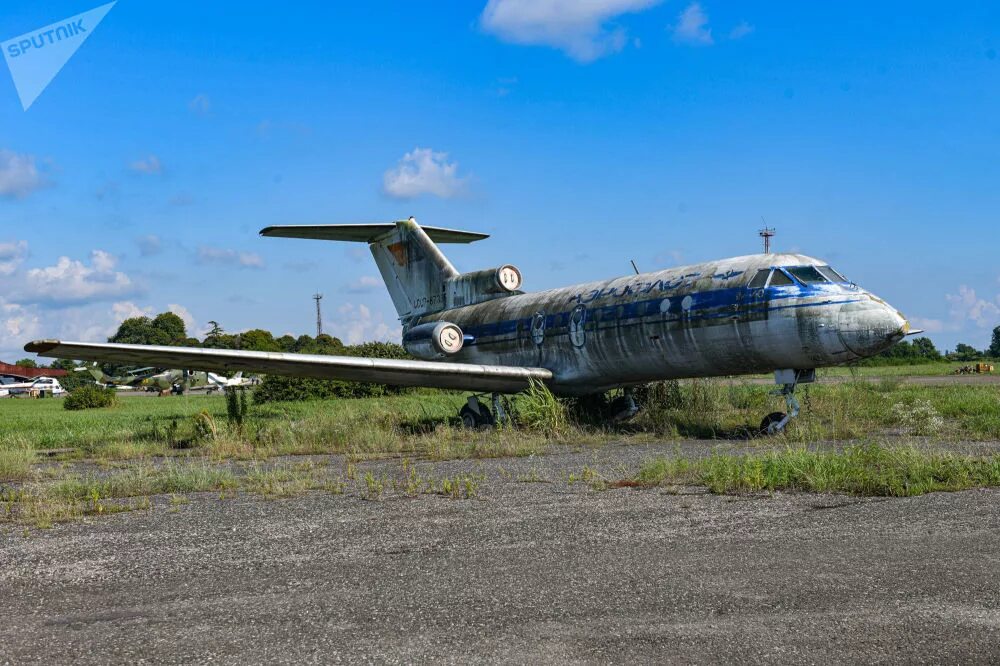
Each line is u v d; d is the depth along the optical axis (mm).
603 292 17625
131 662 3977
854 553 5633
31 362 118562
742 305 14648
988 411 16703
